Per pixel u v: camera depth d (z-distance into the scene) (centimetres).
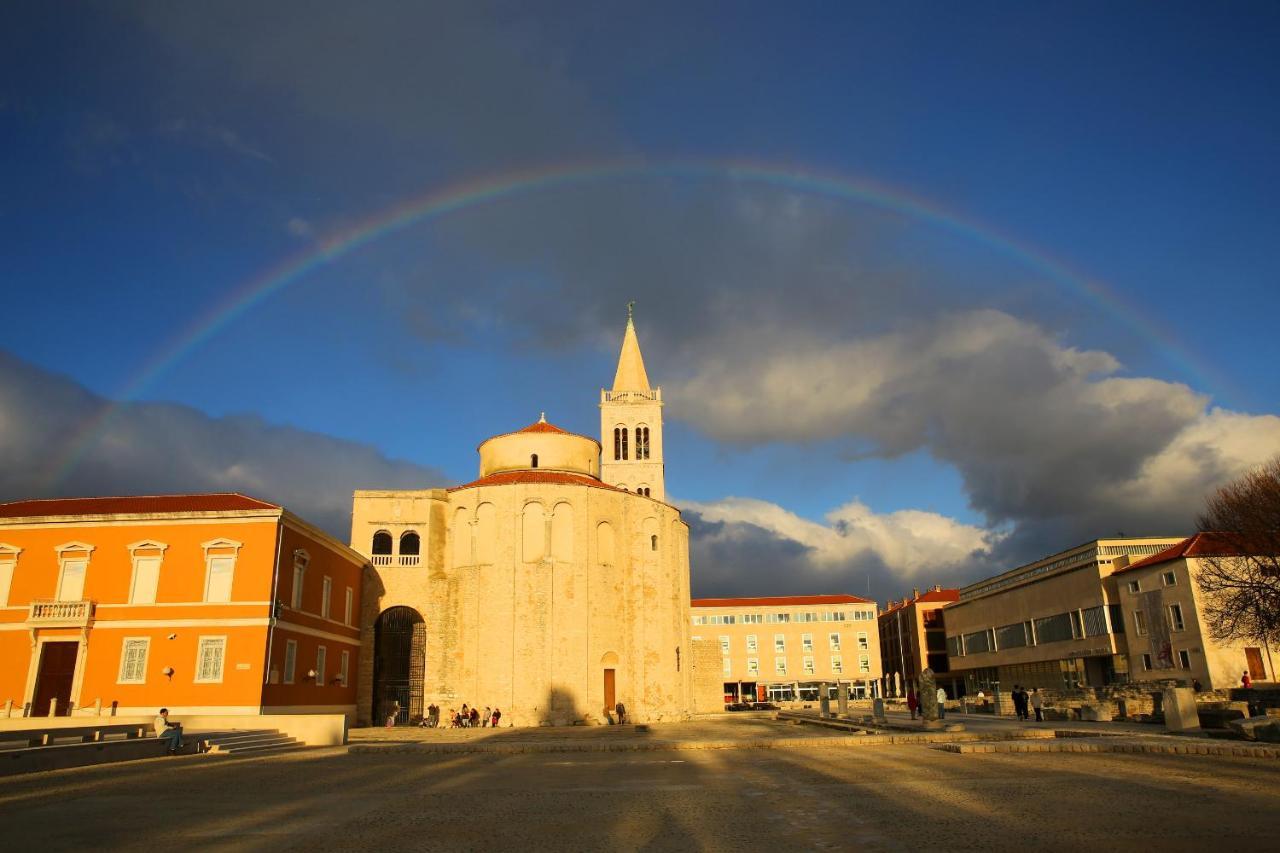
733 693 14288
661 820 1720
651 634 7081
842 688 5912
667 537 7469
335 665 6169
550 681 6444
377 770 2930
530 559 6700
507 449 7856
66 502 5672
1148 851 1323
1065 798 1888
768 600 14800
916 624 13475
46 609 4959
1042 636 9244
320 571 5869
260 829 1677
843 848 1404
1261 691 5338
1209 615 6550
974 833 1503
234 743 3981
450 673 6725
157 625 4978
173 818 1827
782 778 2422
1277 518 5628
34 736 3469
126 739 3581
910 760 2883
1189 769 2403
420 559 7019
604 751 3619
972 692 11562
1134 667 7600
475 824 1712
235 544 5069
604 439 10469
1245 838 1410
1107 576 8038
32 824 1758
